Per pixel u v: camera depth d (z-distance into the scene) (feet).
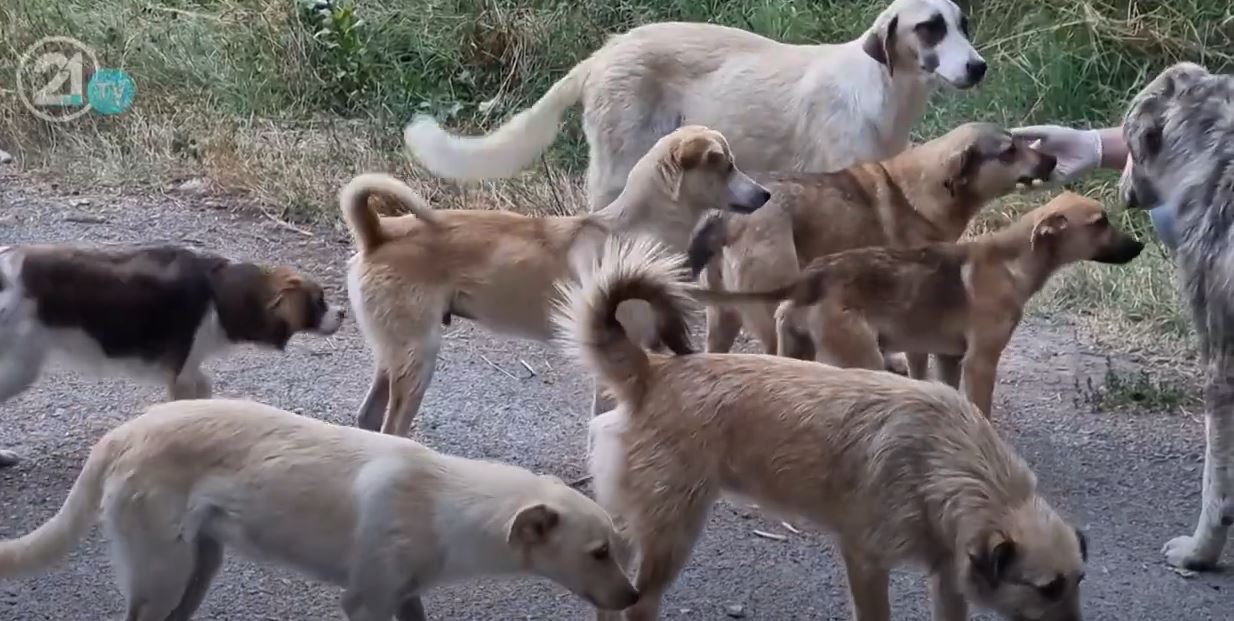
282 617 18.95
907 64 23.17
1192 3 28.37
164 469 17.75
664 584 18.48
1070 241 20.79
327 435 17.93
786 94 23.53
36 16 28.84
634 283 18.39
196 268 20.25
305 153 26.71
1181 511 20.74
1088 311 24.17
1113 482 21.11
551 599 19.30
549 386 22.31
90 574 19.25
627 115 23.85
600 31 28.91
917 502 18.08
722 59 23.80
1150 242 25.44
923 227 21.76
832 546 20.08
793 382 18.29
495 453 21.11
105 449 17.85
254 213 25.64
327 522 17.75
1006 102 27.78
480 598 19.26
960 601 18.26
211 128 27.25
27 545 17.83
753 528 20.25
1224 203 19.72
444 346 22.94
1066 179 22.66
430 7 29.45
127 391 21.71
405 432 20.44
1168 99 20.29
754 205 21.04
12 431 20.95
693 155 20.89
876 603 18.38
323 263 24.53
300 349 22.68
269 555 17.88
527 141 23.82
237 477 17.76
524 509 17.71
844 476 18.13
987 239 20.92
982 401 20.95
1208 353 19.85
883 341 20.92
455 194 25.90
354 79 28.37
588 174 24.56
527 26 28.84
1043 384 22.68
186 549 17.80
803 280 20.68
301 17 28.84
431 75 28.68
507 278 20.38
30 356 19.95
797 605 19.42
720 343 21.98
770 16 28.73
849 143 23.32
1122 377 22.75
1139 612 19.51
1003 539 17.80
